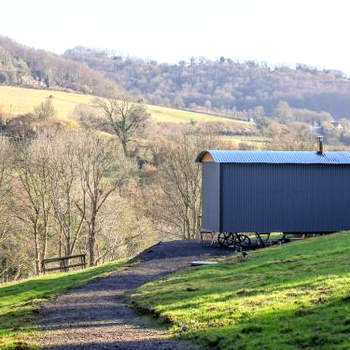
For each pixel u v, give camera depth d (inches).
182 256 1642.5
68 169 2490.2
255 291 921.5
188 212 2807.6
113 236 2691.9
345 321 663.1
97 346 709.9
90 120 3592.5
